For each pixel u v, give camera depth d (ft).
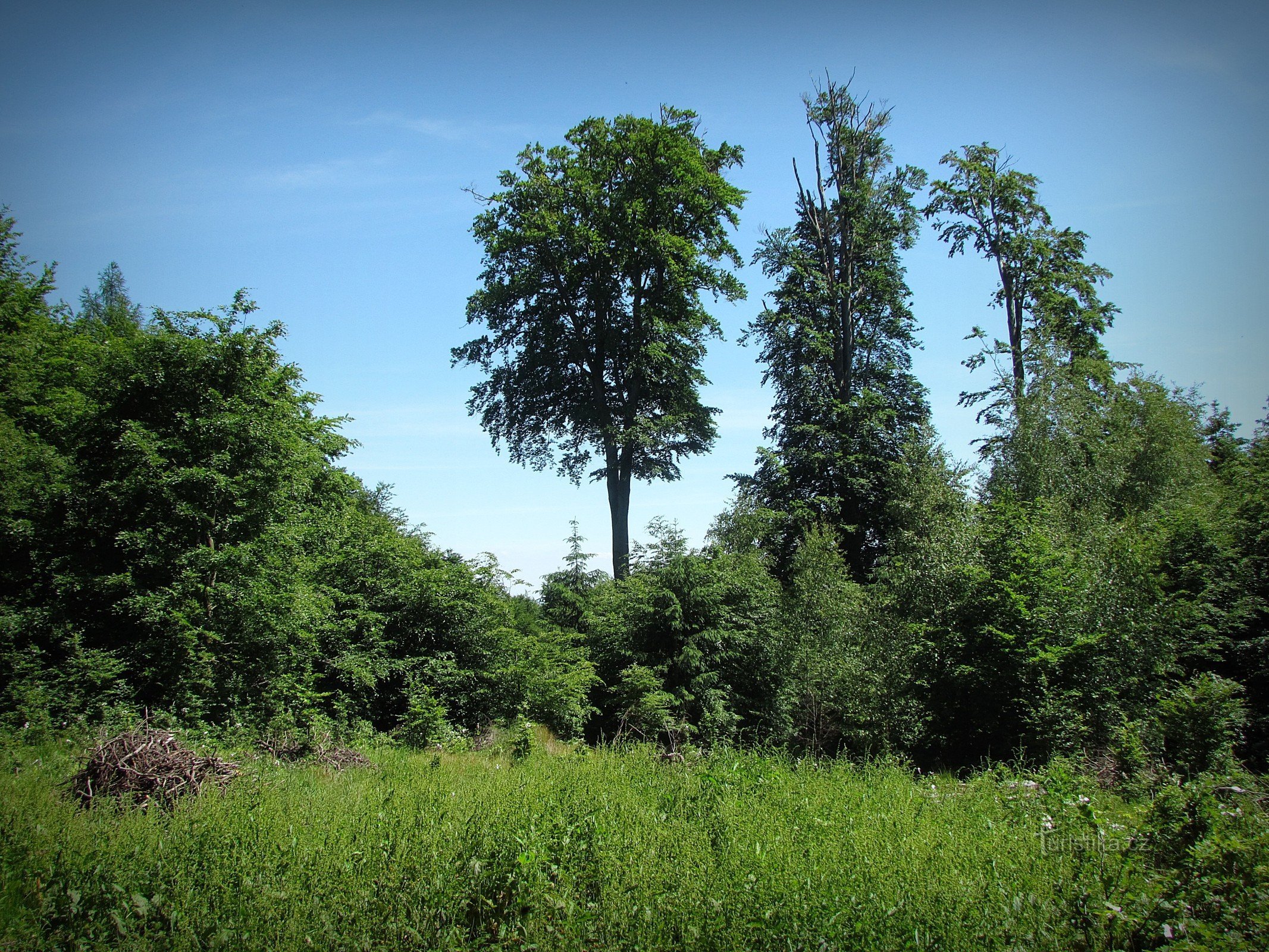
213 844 21.29
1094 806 27.20
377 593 58.08
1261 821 23.86
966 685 50.88
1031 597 50.31
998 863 21.34
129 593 44.88
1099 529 58.49
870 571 94.73
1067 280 93.35
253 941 16.81
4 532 45.19
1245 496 62.44
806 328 98.84
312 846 21.62
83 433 47.60
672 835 23.09
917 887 19.53
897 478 77.97
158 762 28.78
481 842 20.98
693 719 59.06
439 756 42.45
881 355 103.45
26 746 35.60
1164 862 21.77
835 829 24.86
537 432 98.17
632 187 91.81
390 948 16.92
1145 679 48.19
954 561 56.75
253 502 47.44
